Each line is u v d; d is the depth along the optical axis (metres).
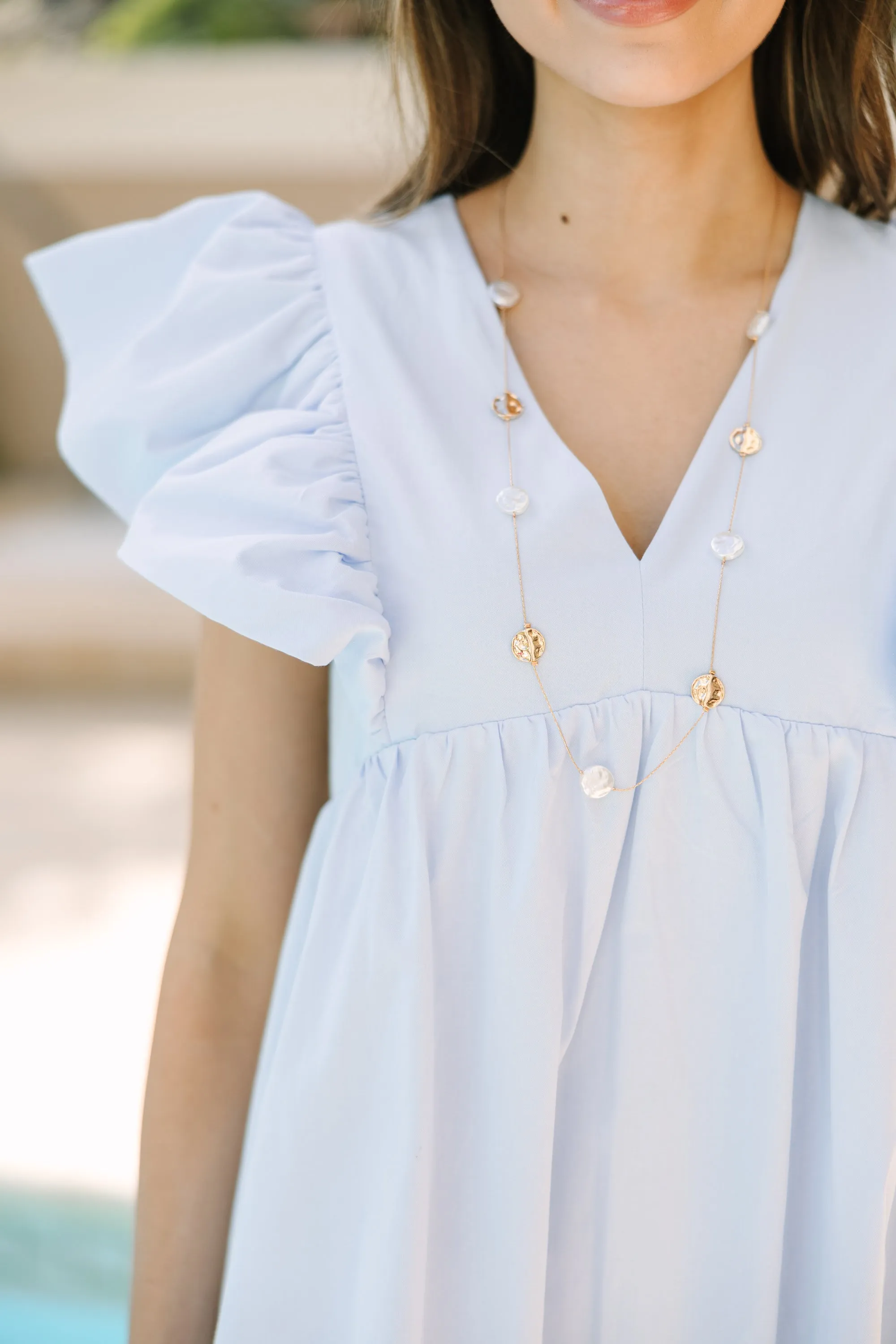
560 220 1.05
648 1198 0.97
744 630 0.96
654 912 0.96
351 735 1.02
